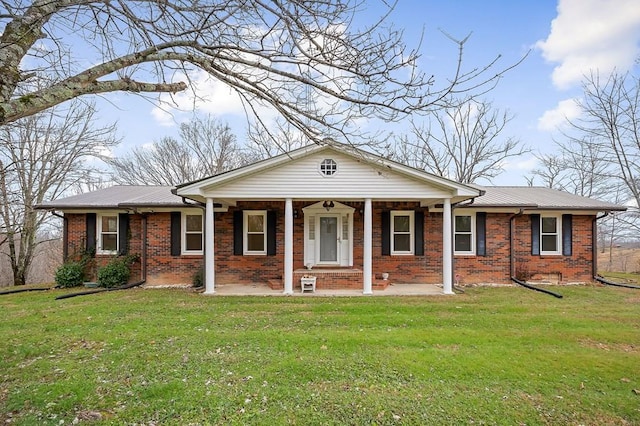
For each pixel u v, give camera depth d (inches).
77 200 549.6
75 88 132.7
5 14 121.5
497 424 147.6
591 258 557.0
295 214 531.8
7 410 156.7
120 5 141.9
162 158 1109.7
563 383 186.5
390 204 544.1
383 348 235.5
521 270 553.9
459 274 543.5
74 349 237.6
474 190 439.8
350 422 148.1
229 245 539.5
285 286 456.1
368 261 457.7
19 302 412.2
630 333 275.9
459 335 266.1
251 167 439.5
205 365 207.8
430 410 157.6
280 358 217.9
